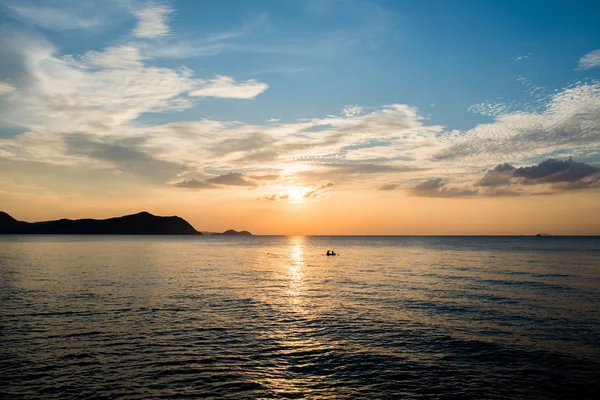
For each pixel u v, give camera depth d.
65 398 15.96
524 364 20.33
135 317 29.70
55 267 66.62
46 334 24.75
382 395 16.72
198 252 125.31
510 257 101.88
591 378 18.52
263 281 53.22
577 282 50.34
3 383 17.27
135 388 17.03
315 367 19.89
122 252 113.75
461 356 21.56
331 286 48.34
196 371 19.09
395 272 65.69
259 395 16.58
